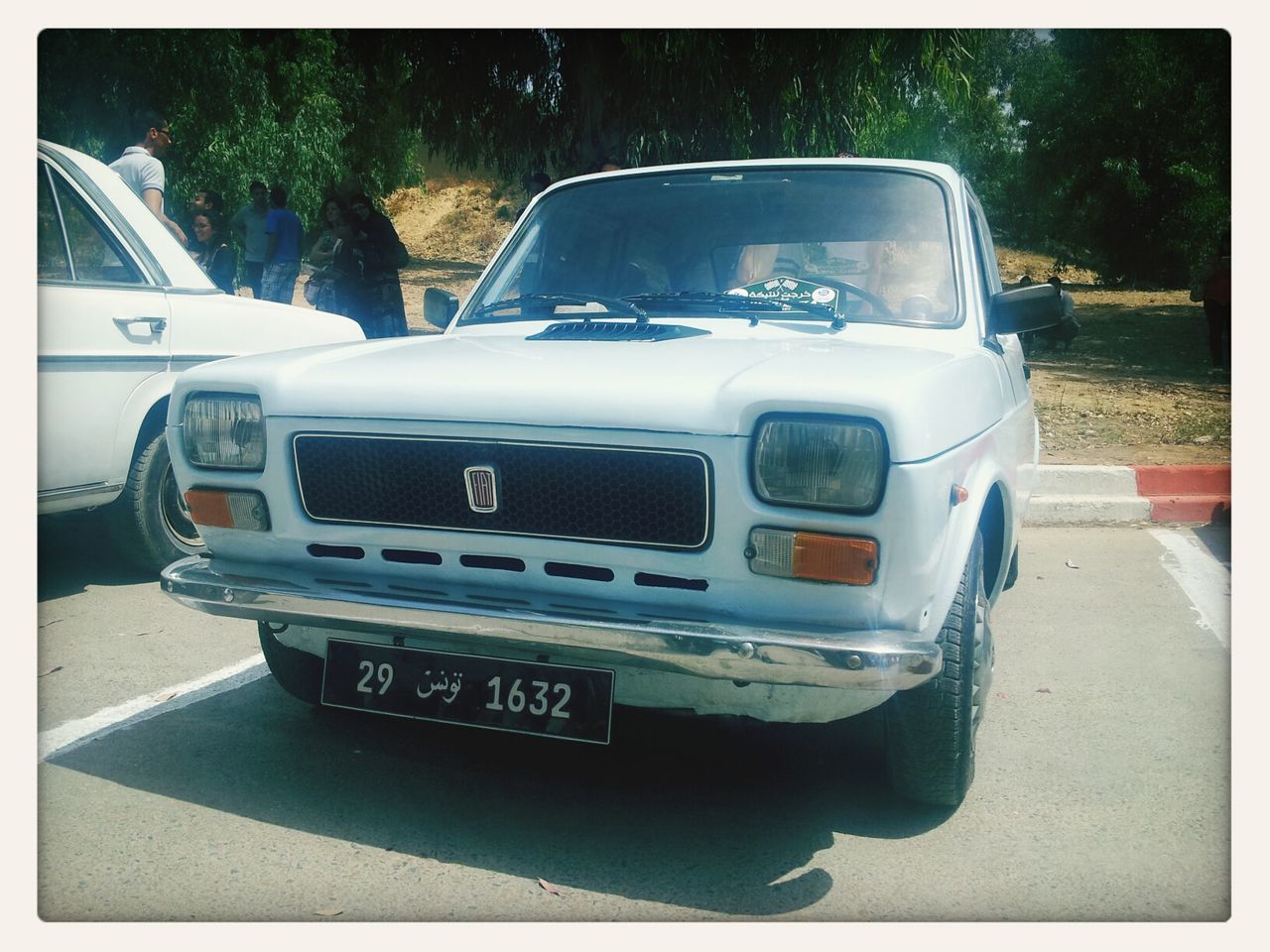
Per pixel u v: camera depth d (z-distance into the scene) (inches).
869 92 555.5
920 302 133.3
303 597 106.4
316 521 110.0
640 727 137.1
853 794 120.5
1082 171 1023.6
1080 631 182.5
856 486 91.4
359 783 121.1
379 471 106.9
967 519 104.6
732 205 145.8
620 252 147.6
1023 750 134.3
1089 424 363.6
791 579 94.0
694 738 134.1
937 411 97.0
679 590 97.7
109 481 180.4
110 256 182.9
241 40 913.5
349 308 432.1
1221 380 480.7
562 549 100.2
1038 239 1229.7
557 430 98.7
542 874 103.3
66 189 178.7
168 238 193.9
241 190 923.4
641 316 132.4
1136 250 1054.4
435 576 106.8
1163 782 125.0
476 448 102.4
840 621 94.0
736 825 113.4
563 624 96.8
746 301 135.1
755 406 93.1
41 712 138.2
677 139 563.8
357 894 99.0
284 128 1009.5
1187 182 977.5
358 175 1254.9
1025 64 995.9
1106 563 226.4
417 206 1513.3
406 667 110.3
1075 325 572.4
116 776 121.4
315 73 1073.5
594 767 126.3
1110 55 968.9
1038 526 262.8
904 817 115.7
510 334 137.4
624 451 97.0
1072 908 98.0
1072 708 148.0
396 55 607.2
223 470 113.7
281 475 110.6
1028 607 196.1
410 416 104.0
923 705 106.8
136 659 157.6
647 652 94.7
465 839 109.7
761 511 93.7
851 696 101.4
